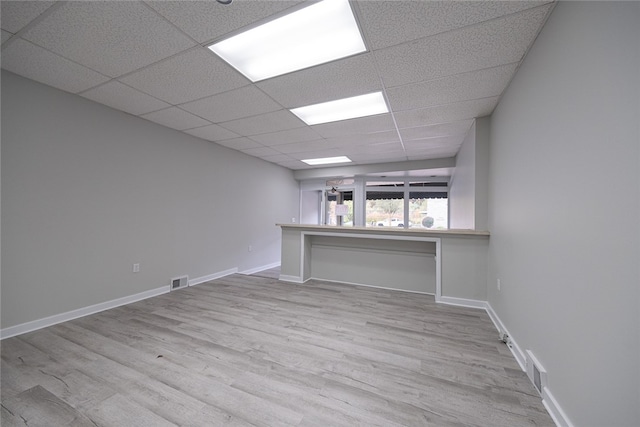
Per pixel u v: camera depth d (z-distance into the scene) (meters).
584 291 1.07
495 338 2.14
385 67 1.97
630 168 0.83
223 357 1.82
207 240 4.04
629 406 0.83
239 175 4.71
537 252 1.52
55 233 2.36
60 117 2.38
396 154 4.73
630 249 0.83
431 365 1.74
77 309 2.51
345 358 1.82
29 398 1.39
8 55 1.85
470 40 1.65
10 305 2.11
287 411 1.32
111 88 2.35
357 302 3.03
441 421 1.26
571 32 1.18
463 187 3.85
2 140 2.06
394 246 3.60
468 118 2.96
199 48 1.78
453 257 2.99
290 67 2.00
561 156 1.26
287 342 2.05
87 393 1.43
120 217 2.87
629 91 0.84
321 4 1.40
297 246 3.98
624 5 0.86
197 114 2.95
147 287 3.16
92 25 1.55
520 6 1.36
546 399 1.35
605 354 0.94
